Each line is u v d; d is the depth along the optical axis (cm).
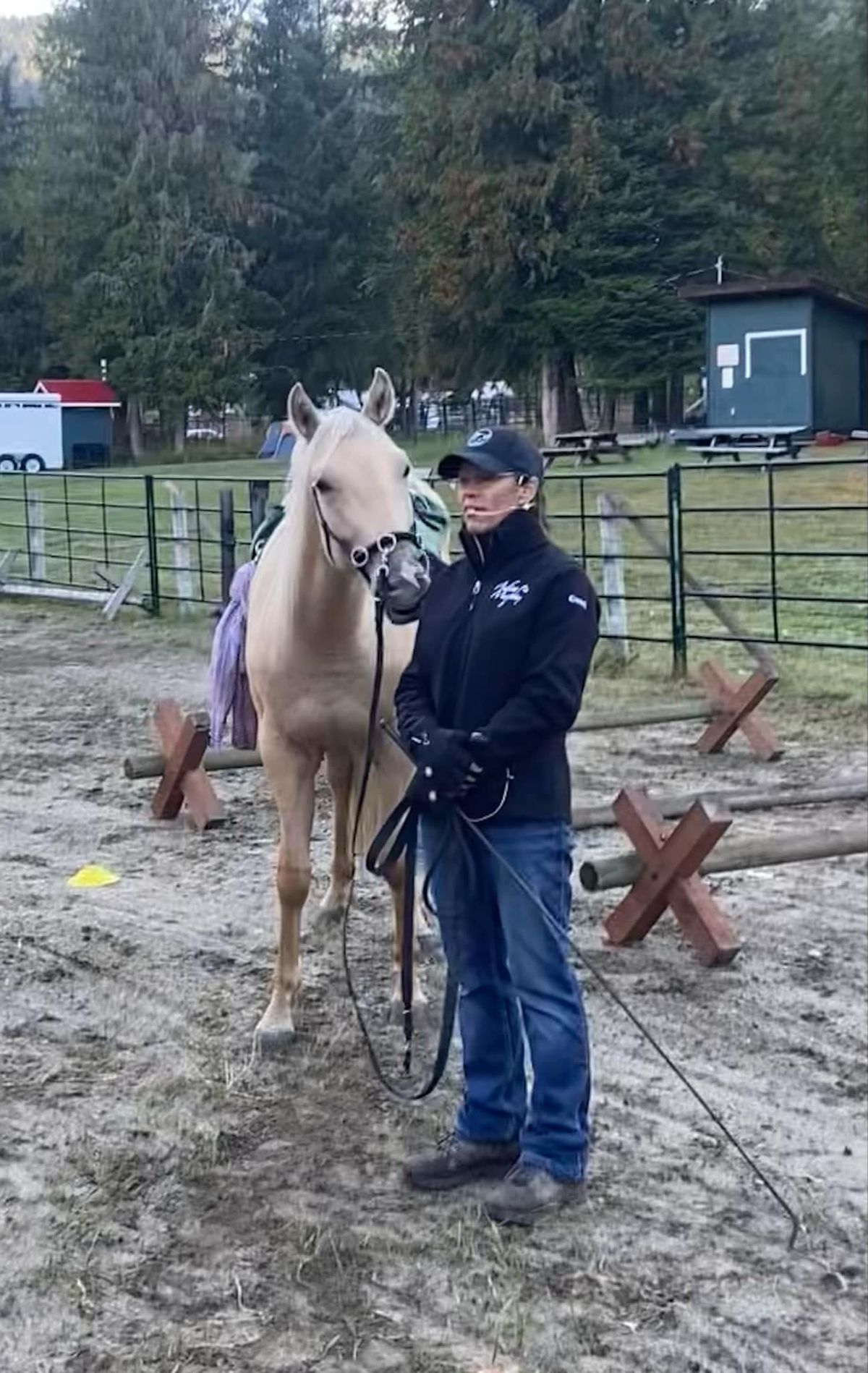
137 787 866
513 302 4278
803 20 4478
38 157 5619
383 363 5750
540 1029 388
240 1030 511
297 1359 336
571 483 2512
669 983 557
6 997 546
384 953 577
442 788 367
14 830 779
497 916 394
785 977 562
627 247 4188
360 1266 373
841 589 1450
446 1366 334
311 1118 448
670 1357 340
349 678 466
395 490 416
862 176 4388
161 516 2525
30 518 2114
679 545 1118
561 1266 374
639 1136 443
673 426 4097
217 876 689
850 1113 459
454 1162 407
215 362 5266
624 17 4159
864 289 4462
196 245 5272
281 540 493
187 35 5456
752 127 4331
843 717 995
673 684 1104
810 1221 398
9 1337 343
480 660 371
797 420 3084
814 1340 349
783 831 741
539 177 4141
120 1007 534
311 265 5669
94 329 5344
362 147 5619
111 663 1316
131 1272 370
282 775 484
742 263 4278
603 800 797
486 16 4272
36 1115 450
